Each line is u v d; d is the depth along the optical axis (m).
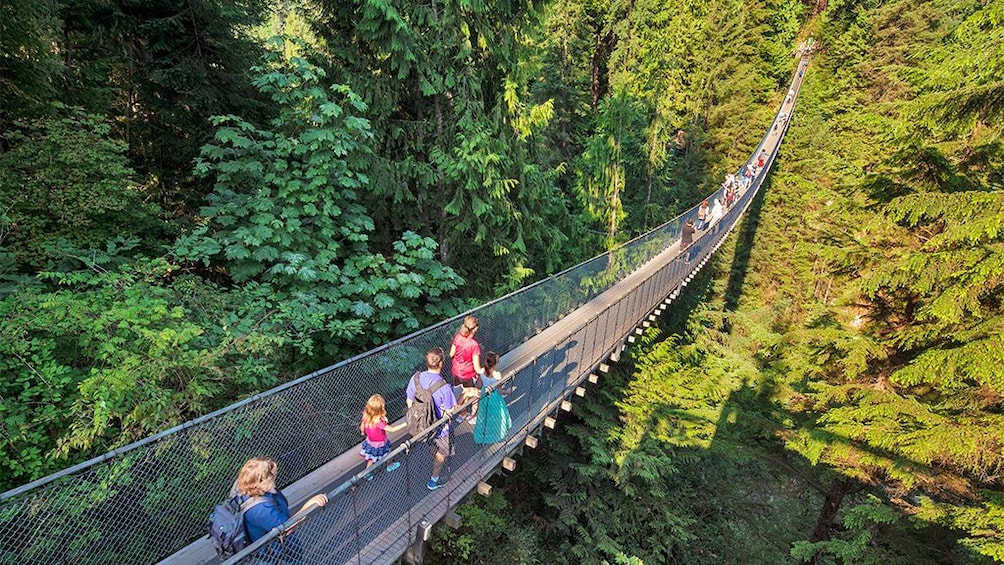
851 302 7.25
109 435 4.02
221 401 4.85
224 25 7.79
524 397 5.60
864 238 7.36
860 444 6.63
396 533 3.91
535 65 9.26
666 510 10.33
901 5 27.31
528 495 10.49
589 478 10.22
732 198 16.39
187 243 5.55
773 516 11.41
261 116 8.34
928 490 6.54
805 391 8.70
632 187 19.39
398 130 7.67
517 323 7.29
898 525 6.97
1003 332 5.12
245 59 8.15
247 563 2.68
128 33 7.63
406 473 3.83
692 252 12.05
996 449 5.45
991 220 5.01
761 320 18.98
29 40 5.91
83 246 5.63
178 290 5.27
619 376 11.46
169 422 3.98
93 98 7.41
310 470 4.29
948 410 6.30
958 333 5.66
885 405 6.26
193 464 3.39
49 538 2.78
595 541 9.66
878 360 7.02
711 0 28.19
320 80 7.03
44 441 3.95
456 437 4.81
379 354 4.79
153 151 8.10
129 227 6.18
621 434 10.17
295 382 3.97
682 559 10.36
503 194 8.18
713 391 10.56
